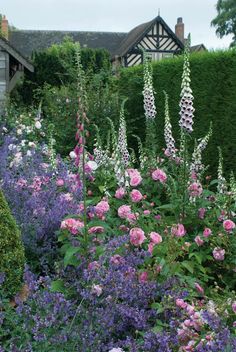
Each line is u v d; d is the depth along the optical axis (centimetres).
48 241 438
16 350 279
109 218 457
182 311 315
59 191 525
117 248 376
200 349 271
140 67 1120
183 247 416
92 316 314
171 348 287
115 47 4050
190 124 529
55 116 1108
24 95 1962
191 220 477
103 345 298
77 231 402
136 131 1125
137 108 1116
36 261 426
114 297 328
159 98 998
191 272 400
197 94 866
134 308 326
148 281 348
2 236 369
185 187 487
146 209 489
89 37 4134
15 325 310
